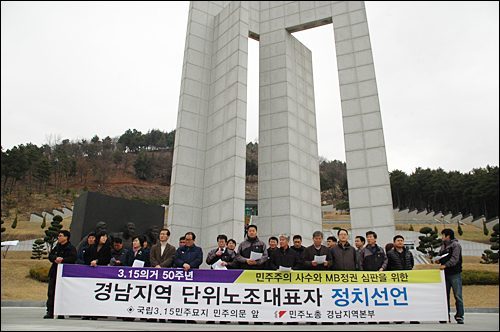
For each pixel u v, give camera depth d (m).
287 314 6.09
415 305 6.24
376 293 6.27
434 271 6.41
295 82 18.53
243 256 6.91
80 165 93.62
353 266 6.84
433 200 73.75
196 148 16.12
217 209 14.52
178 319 6.07
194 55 17.30
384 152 15.16
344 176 108.56
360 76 16.53
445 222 61.09
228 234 13.48
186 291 6.18
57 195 76.12
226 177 14.41
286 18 18.98
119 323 5.45
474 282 17.98
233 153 14.30
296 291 6.20
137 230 13.88
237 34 16.03
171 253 7.05
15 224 49.78
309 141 18.56
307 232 16.70
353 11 17.61
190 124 16.27
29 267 20.48
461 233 48.94
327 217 70.62
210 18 18.44
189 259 6.89
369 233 7.01
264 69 18.67
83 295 6.20
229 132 14.91
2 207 65.44
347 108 16.34
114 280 6.27
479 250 40.62
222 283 6.21
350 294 6.24
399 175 77.69
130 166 100.62
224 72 16.36
